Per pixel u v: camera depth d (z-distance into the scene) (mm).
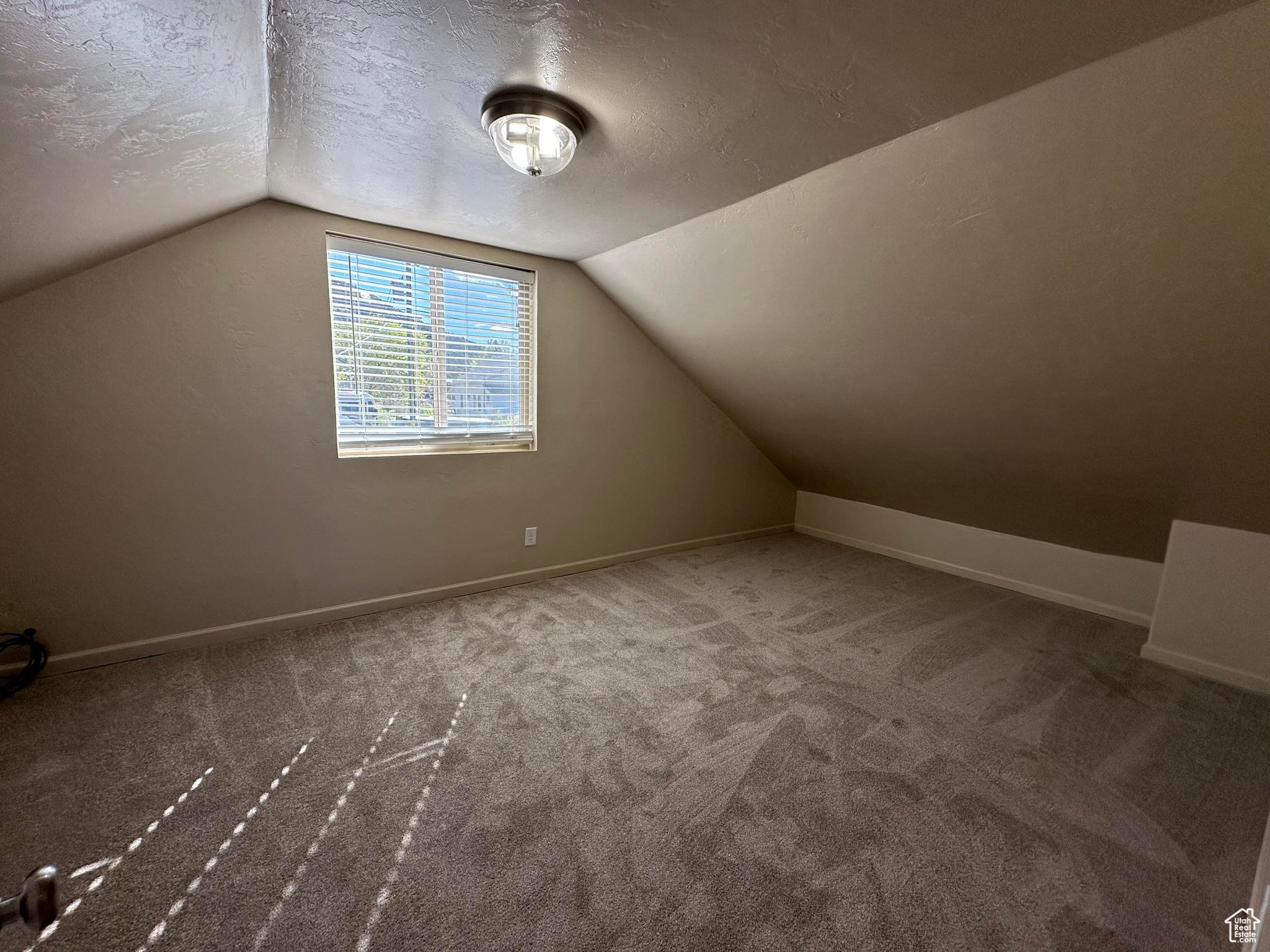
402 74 1257
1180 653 2383
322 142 1628
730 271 2500
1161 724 1968
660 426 3744
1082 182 1416
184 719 1848
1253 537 2193
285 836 1395
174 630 2264
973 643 2590
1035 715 2016
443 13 1042
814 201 1895
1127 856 1398
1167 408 1932
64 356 1935
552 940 1155
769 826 1472
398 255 2588
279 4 1000
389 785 1582
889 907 1248
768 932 1186
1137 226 1443
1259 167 1188
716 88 1306
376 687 2080
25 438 1914
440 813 1484
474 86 1315
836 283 2227
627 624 2713
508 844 1394
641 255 2725
